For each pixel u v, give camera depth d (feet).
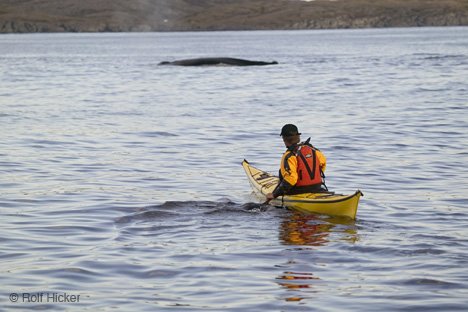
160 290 47.44
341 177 87.97
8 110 163.32
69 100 187.93
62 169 93.66
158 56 491.31
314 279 49.55
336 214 67.31
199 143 115.65
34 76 286.46
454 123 134.21
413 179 86.22
